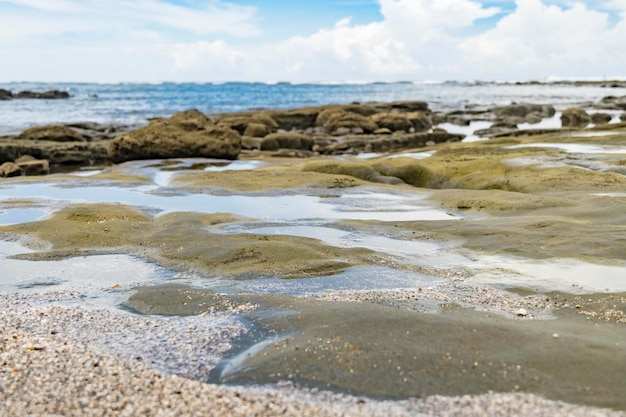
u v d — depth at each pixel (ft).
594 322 27.99
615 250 39.19
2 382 21.36
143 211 57.06
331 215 56.13
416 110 256.52
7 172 93.09
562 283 33.91
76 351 24.45
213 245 42.32
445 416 18.63
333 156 119.85
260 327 27.30
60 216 52.26
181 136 110.01
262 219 52.49
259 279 35.78
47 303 32.12
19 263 40.14
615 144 93.04
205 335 26.58
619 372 21.18
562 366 21.77
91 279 36.78
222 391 20.76
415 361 22.52
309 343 24.58
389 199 63.67
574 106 289.33
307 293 33.12
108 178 79.30
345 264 38.17
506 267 37.32
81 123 173.99
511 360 22.34
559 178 65.82
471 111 247.50
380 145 141.49
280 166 88.43
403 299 31.48
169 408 19.49
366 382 21.20
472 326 25.58
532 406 19.06
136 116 242.17
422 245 43.73
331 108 214.69
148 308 30.71
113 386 21.16
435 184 76.33
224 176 78.23
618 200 53.67
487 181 69.87
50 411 19.43
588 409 18.80
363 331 25.43
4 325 27.71
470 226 47.50
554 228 44.75
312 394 20.53
